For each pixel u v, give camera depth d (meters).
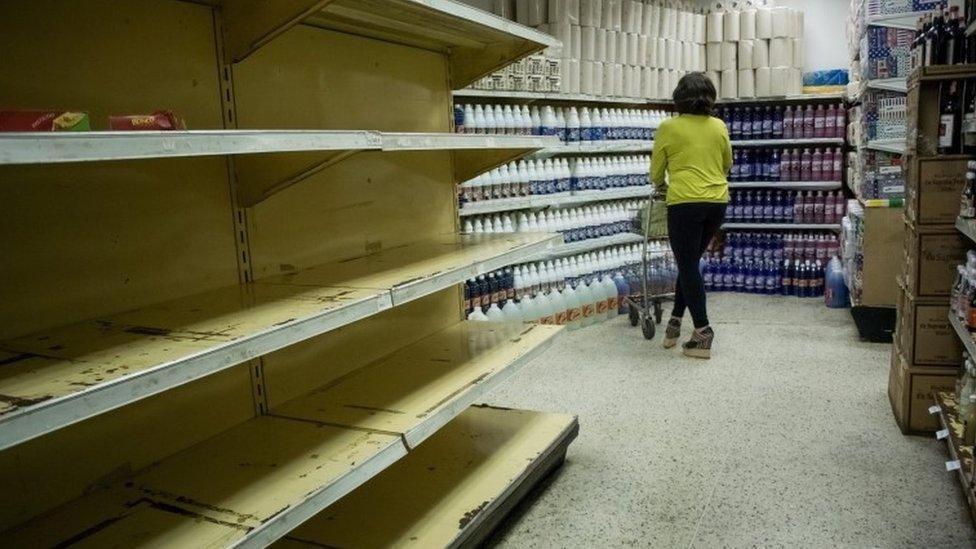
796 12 6.11
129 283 1.66
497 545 2.23
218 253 1.89
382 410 2.02
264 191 1.91
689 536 2.25
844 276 5.43
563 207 5.36
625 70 5.49
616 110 5.59
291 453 1.75
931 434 2.92
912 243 2.90
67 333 1.46
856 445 2.87
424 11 2.13
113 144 1.09
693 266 4.09
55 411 1.04
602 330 5.00
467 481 2.26
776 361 4.08
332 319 1.62
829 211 6.17
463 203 4.27
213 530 1.40
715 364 4.06
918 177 2.80
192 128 1.79
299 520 1.49
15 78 1.40
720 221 4.16
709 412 3.30
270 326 1.47
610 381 3.82
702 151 3.99
